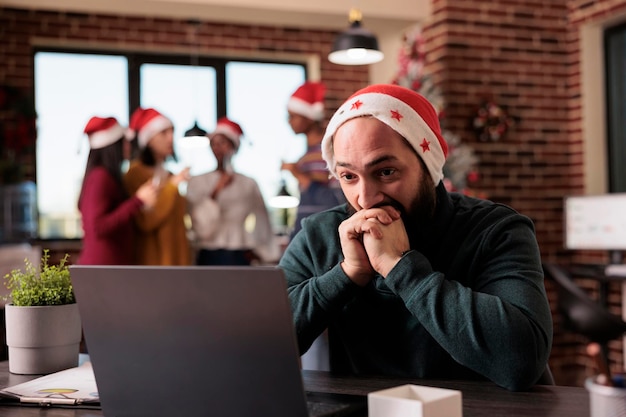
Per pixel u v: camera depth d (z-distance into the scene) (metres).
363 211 1.29
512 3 5.50
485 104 5.39
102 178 3.80
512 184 5.47
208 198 4.49
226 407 1.00
